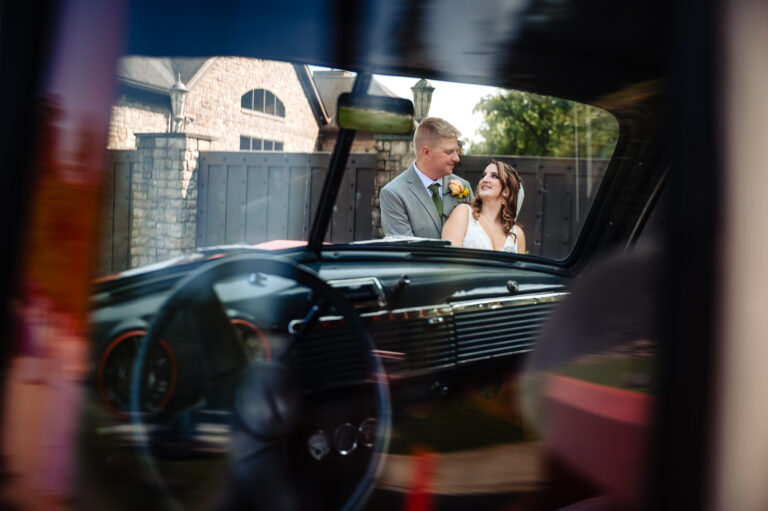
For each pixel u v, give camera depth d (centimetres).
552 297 212
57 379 81
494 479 143
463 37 137
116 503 99
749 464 86
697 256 83
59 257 81
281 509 138
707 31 84
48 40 79
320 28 130
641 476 98
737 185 84
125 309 115
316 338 173
